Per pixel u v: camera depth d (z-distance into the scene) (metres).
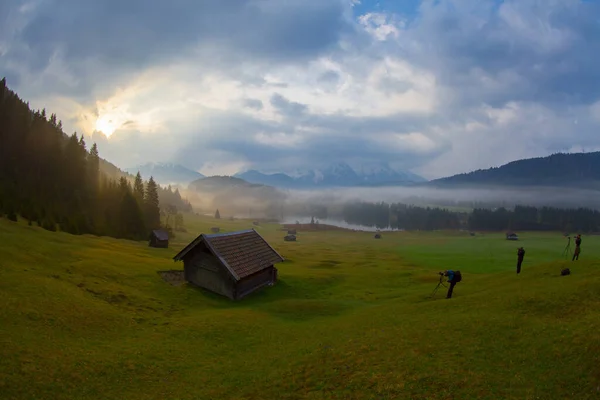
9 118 188.25
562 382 18.05
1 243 53.59
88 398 20.44
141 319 36.31
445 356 22.19
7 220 85.88
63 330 29.44
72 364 23.72
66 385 21.22
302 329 33.88
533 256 119.94
